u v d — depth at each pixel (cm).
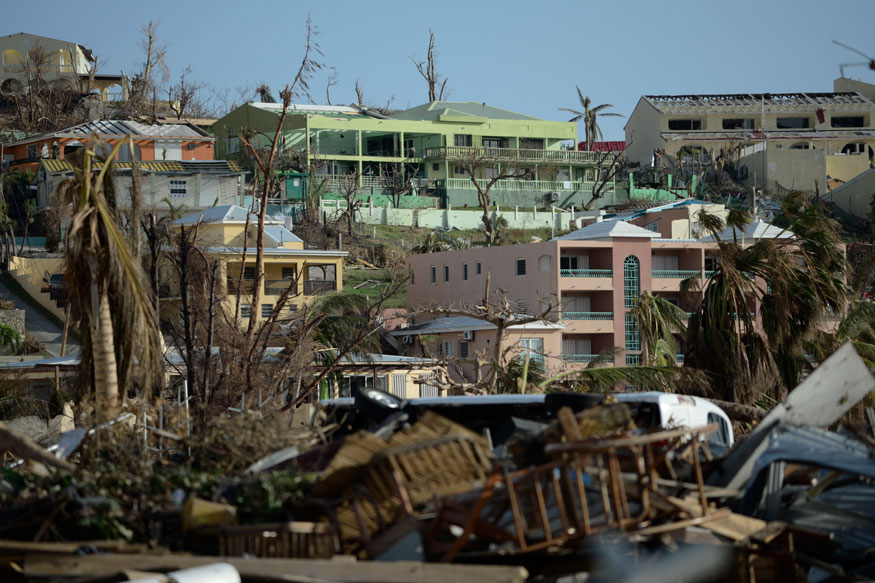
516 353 4144
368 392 1465
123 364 1508
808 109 13950
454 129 11650
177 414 1570
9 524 977
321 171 10619
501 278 6894
